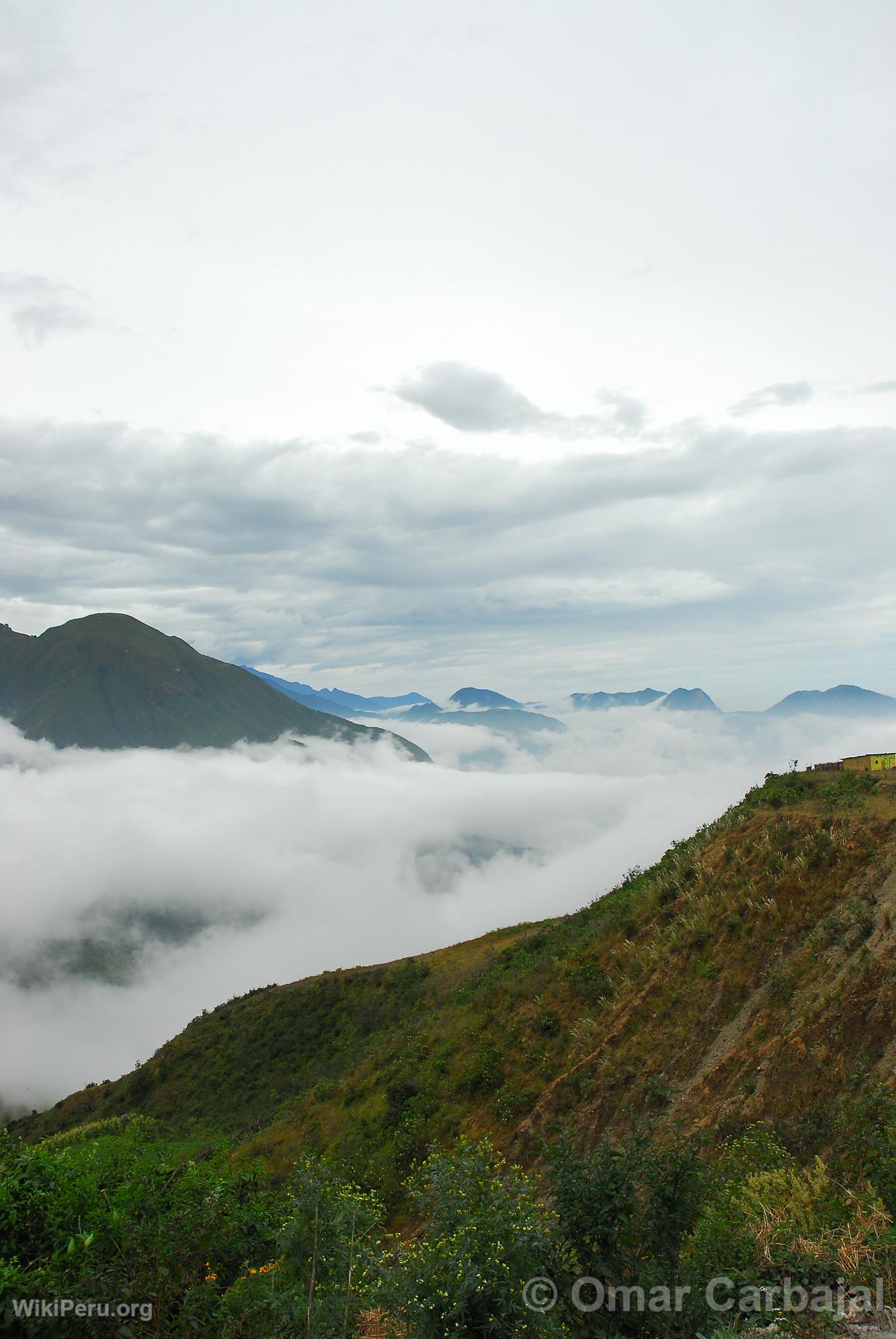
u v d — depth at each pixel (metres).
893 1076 12.98
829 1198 8.85
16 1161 7.31
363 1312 7.88
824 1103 13.71
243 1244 8.13
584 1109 19.38
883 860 18.70
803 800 23.64
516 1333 6.06
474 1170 7.39
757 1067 15.85
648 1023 20.39
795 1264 7.29
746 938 20.05
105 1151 8.52
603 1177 6.77
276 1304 7.15
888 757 25.22
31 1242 6.76
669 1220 6.80
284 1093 44.97
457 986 38.31
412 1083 25.75
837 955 17.11
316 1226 7.86
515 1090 22.25
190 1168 8.45
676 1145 7.47
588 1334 6.35
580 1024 22.53
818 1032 15.23
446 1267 6.53
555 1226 6.88
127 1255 6.65
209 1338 6.75
